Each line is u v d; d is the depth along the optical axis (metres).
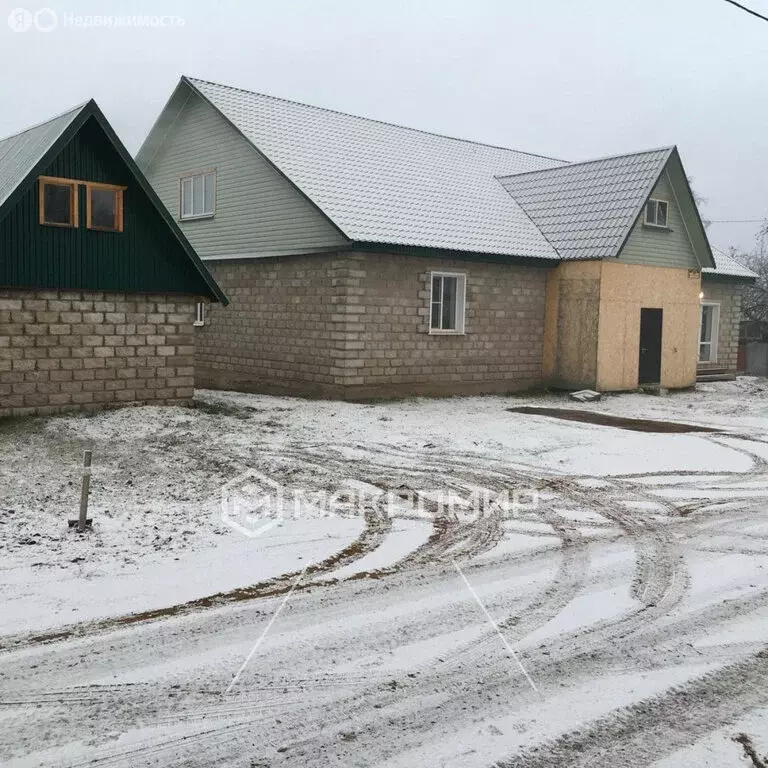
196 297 15.36
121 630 5.82
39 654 5.40
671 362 23.14
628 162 22.69
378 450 13.14
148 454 11.92
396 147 24.19
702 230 22.94
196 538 8.13
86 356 14.05
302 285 19.12
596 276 20.77
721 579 7.14
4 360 13.17
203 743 4.35
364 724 4.57
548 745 4.39
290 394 19.61
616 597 6.65
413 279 19.05
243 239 20.86
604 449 13.73
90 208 13.84
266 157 19.50
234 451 12.47
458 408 18.14
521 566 7.46
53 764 4.12
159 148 23.88
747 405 20.27
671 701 4.89
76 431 12.77
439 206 21.12
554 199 23.45
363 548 7.95
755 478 11.65
